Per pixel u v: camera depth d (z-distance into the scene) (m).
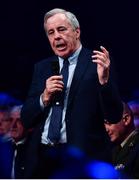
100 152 7.19
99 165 7.08
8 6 17.39
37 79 7.77
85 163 7.05
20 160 8.32
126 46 17.47
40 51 17.45
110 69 7.38
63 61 7.54
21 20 17.44
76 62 7.47
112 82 7.18
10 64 17.31
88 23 17.48
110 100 7.09
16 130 9.28
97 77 7.26
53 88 7.07
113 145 8.78
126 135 8.70
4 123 9.41
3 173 9.17
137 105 11.87
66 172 7.03
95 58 7.22
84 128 7.12
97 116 7.30
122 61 17.52
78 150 7.04
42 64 7.87
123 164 8.41
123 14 17.36
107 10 17.41
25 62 17.36
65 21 7.34
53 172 7.12
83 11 17.44
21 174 7.86
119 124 8.66
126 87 17.34
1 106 9.56
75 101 7.22
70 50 7.38
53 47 7.43
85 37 17.58
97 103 7.26
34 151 7.30
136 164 8.29
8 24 17.42
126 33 17.44
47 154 7.20
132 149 8.51
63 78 7.37
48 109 7.39
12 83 17.14
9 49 17.34
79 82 7.28
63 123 7.22
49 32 7.41
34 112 7.36
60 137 7.19
